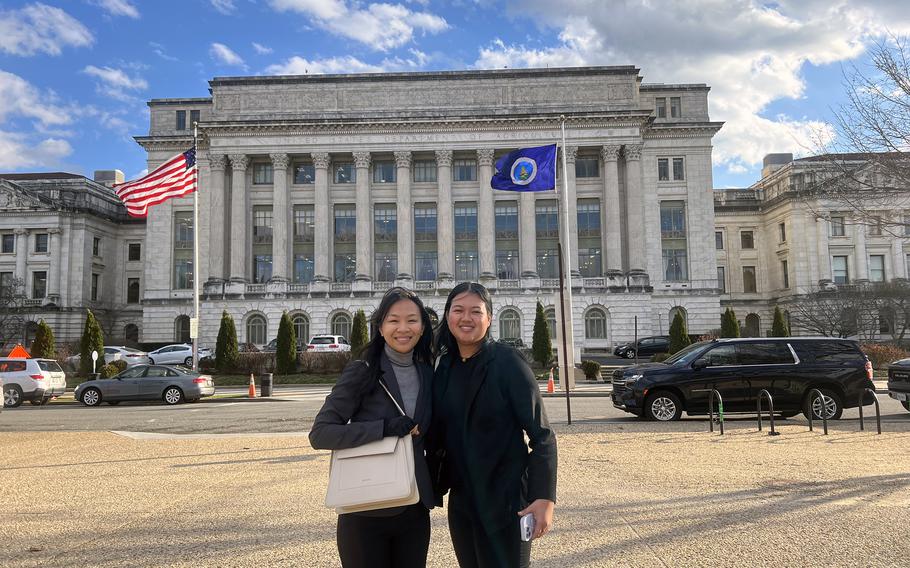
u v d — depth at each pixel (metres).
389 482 3.41
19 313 70.06
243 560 5.93
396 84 64.81
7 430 17.97
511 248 64.50
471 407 3.68
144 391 27.84
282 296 61.81
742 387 16.80
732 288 78.38
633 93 64.00
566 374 17.05
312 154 63.84
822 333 60.50
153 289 66.44
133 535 6.82
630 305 61.03
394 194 65.25
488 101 64.50
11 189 72.75
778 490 8.52
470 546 3.68
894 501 7.82
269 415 21.83
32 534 6.90
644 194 66.62
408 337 3.79
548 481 3.54
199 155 66.81
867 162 16.50
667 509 7.54
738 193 80.62
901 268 70.62
